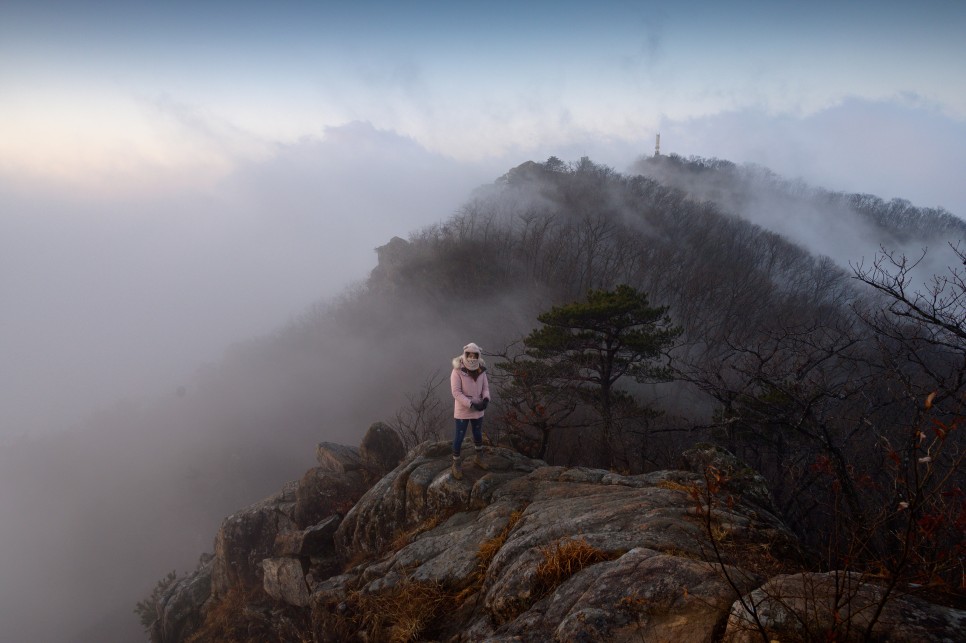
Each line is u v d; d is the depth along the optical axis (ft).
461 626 16.79
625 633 10.71
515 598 14.32
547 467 27.20
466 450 31.19
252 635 36.47
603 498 20.16
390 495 30.58
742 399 44.01
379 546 30.09
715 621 10.28
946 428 8.21
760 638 9.09
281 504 46.26
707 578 11.34
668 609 10.89
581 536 15.66
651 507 17.81
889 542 17.03
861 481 22.71
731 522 16.60
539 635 12.03
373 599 20.47
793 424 33.71
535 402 50.72
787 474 41.24
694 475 23.47
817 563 14.39
